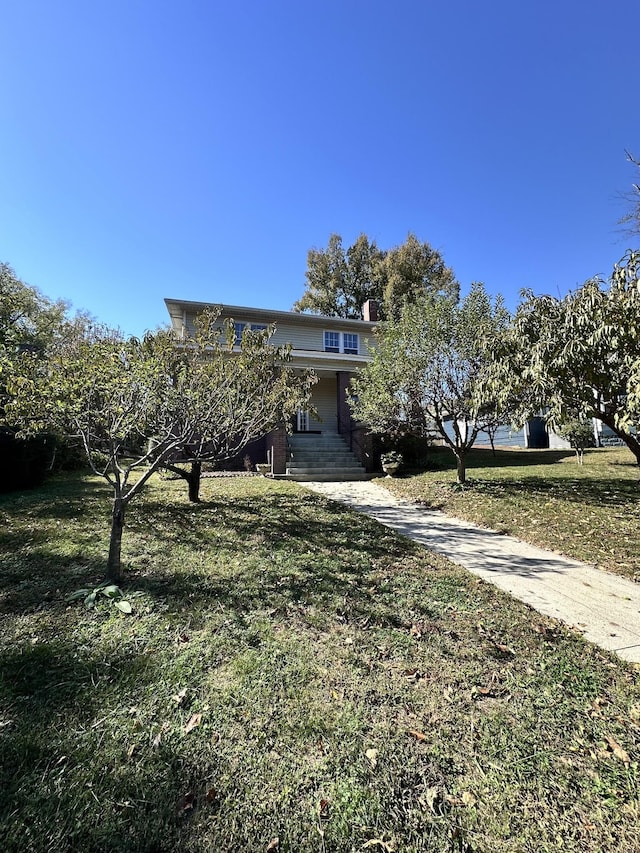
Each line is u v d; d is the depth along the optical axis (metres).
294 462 11.77
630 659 2.68
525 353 4.72
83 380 3.51
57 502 6.96
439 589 3.72
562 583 3.95
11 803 1.57
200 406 4.33
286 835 1.50
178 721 2.04
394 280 26.55
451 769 1.81
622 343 3.70
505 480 9.19
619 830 1.55
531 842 1.50
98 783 1.68
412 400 8.66
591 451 14.77
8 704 2.12
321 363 15.12
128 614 3.07
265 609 3.22
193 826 1.52
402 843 1.49
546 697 2.30
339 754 1.87
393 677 2.44
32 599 3.30
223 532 5.29
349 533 5.48
